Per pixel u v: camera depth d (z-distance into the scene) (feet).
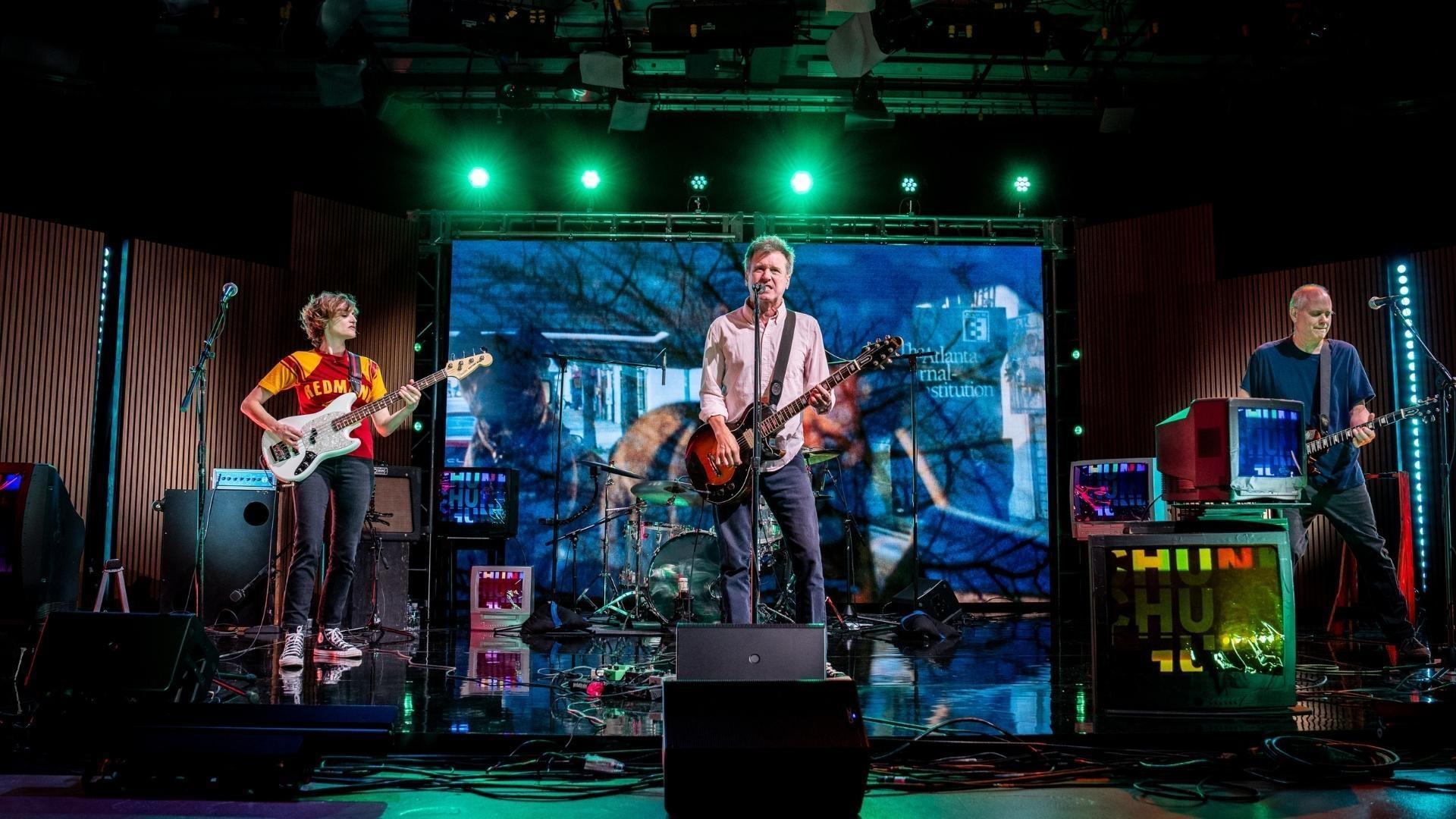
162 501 20.42
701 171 29.78
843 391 28.30
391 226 28.45
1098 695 11.34
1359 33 22.99
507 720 11.12
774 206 29.86
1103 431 28.17
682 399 28.25
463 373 16.42
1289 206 27.89
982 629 22.58
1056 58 27.07
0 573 13.93
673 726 7.96
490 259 28.63
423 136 29.30
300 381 15.87
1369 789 9.30
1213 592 11.43
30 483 14.15
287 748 8.84
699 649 8.92
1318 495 15.84
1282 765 9.68
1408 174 26.37
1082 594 27.99
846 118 26.84
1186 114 26.12
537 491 27.76
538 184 29.81
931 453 28.27
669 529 21.70
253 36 22.75
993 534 28.12
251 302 26.22
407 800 8.89
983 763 10.05
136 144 26.76
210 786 8.82
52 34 22.93
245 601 19.98
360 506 15.93
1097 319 28.55
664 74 26.91
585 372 28.19
